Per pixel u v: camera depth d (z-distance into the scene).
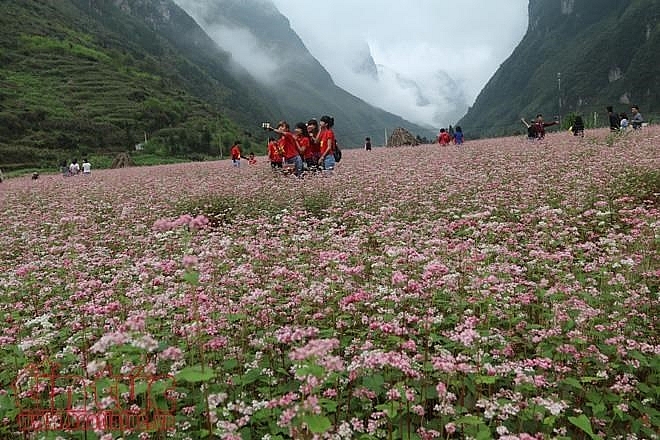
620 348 4.92
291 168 17.66
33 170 72.44
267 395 4.76
